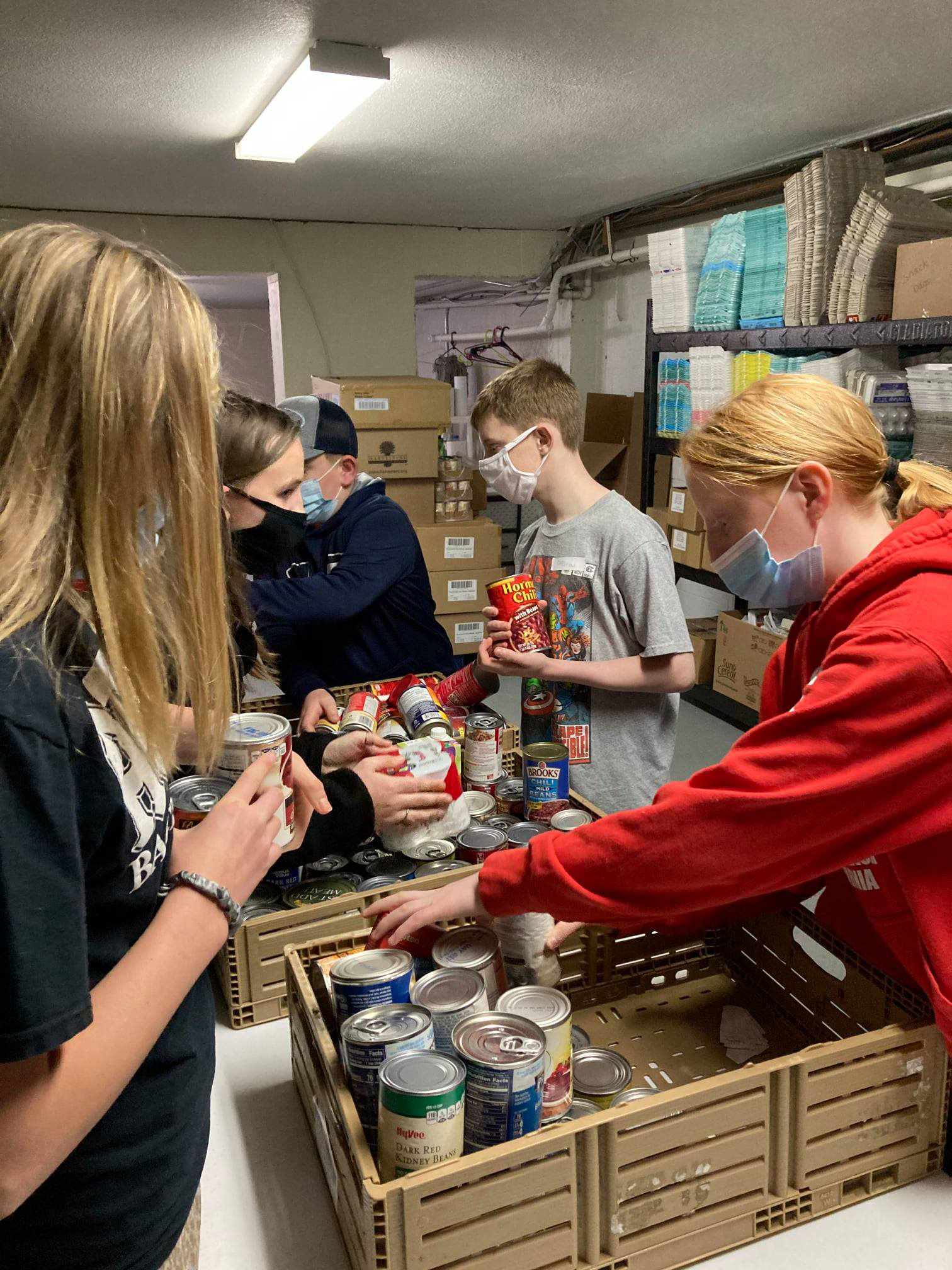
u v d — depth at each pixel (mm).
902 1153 938
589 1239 812
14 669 501
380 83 2525
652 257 4137
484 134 3219
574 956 1187
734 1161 857
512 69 2557
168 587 621
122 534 558
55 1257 671
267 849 734
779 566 1016
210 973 1340
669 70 2584
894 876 908
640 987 1231
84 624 551
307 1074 1009
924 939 875
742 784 838
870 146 3322
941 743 798
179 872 669
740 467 975
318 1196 930
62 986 504
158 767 618
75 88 2629
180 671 637
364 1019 850
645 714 1732
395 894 1087
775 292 3508
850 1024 1065
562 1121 881
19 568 518
